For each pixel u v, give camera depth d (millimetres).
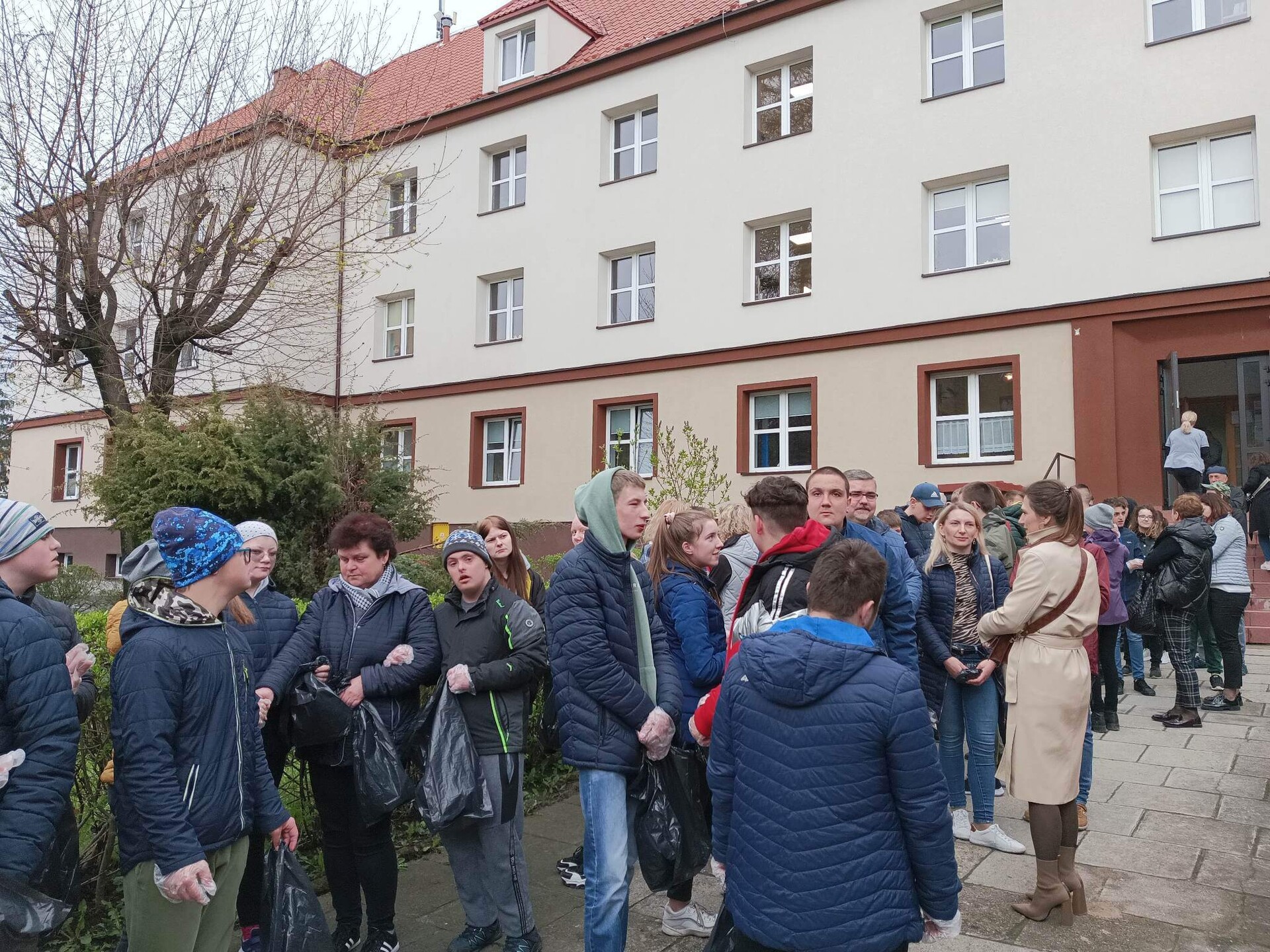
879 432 14781
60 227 9320
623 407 17938
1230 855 4461
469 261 19953
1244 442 12773
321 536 9273
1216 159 12758
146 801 2326
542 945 3643
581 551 3188
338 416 10250
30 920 2195
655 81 17609
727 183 16594
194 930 2449
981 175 14289
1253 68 12281
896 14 14977
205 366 14047
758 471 16078
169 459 8594
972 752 4734
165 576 2590
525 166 19750
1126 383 13062
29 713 2279
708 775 2477
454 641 3564
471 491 19500
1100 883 4172
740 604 3225
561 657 3107
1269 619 10570
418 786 3291
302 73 10945
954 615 4730
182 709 2461
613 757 3053
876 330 14836
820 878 2133
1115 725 6859
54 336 9836
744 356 16172
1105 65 13273
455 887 4207
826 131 15547
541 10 19281
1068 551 3863
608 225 18031
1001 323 13820
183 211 10086
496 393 19375
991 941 3600
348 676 3570
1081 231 13320
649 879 3125
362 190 13016
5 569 2598
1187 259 12602
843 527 4168
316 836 4617
